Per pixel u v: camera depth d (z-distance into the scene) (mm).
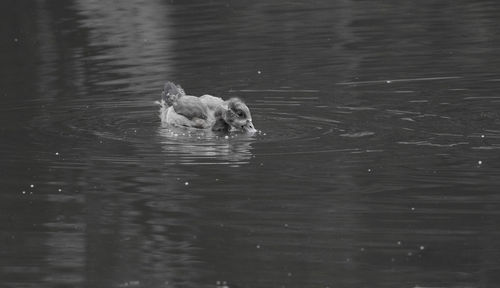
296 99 27375
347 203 18703
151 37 37594
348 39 35656
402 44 34281
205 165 21359
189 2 45219
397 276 15531
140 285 15500
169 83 26781
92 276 15812
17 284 15633
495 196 18703
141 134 24312
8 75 32125
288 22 39562
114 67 32750
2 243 17328
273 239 17141
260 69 31562
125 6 44219
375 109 25766
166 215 18484
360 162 21156
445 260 16047
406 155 21500
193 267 16031
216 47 35375
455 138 22703
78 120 25781
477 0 42188
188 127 24891
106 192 19797
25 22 41375
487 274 15500
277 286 15312
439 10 40406
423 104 26062
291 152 22141
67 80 30953
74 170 21234
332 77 29922
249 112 24297
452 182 19656
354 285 15273
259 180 20234
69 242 17328
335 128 24047
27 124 25516
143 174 20859
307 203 18797
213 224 17953
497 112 24906
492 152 21484
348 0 44062
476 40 34250
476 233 17031
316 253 16500
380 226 17547
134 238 17422
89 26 40031
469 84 28031
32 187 20203
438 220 17703
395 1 43094
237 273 15836
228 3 44656
